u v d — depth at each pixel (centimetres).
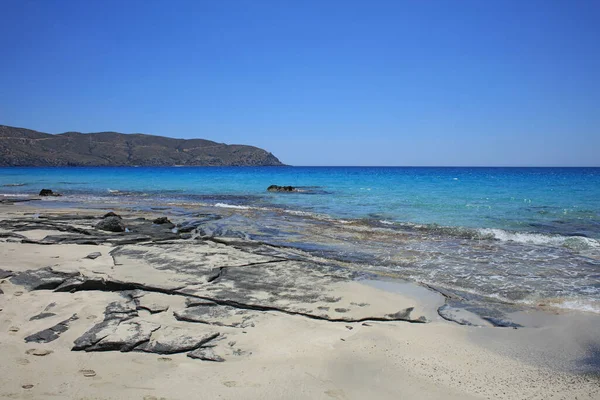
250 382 427
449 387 436
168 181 5328
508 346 543
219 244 1141
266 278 815
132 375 429
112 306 634
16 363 441
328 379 443
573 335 578
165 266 872
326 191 3484
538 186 3859
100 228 1306
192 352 493
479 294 770
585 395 425
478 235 1372
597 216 1800
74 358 461
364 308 671
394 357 503
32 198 2767
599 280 864
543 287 814
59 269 804
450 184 4347
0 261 879
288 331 575
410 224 1595
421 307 689
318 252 1109
